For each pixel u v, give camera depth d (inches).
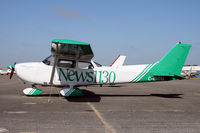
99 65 321.1
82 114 179.9
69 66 300.7
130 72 328.8
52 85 299.9
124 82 328.8
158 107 226.4
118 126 142.0
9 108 203.5
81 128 135.0
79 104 237.8
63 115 174.4
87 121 154.4
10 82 719.7
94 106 225.0
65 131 127.2
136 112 194.5
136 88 529.3
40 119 157.8
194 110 210.4
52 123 146.3
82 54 281.3
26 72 295.0
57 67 296.4
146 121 158.2
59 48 256.7
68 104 235.9
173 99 303.0
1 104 228.2
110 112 191.9
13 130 126.6
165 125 147.2
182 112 198.4
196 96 348.2
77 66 303.9
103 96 327.9
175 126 144.9
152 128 138.6
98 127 138.3
